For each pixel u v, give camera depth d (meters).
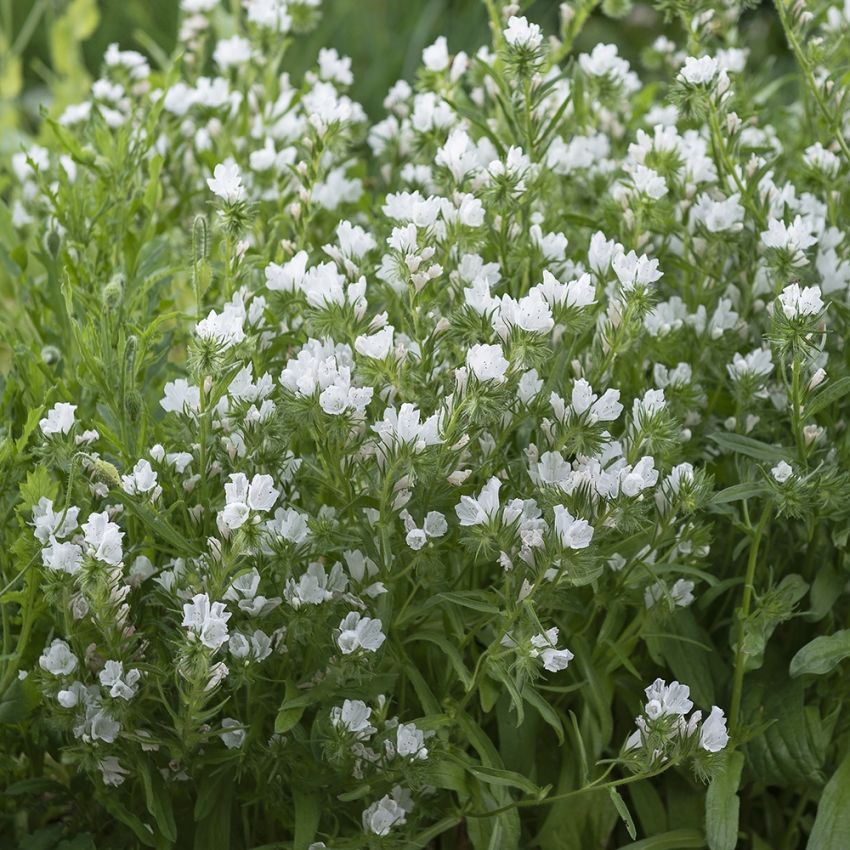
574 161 1.60
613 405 1.38
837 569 1.49
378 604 1.39
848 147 1.58
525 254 1.48
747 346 1.54
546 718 1.39
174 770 1.41
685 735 1.36
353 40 3.05
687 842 1.46
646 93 1.75
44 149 1.76
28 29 2.10
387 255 1.44
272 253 1.61
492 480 1.36
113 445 1.42
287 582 1.38
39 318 1.61
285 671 1.41
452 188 1.49
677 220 1.56
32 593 1.40
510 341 1.36
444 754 1.40
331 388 1.35
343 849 1.40
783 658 1.50
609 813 1.47
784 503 1.40
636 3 3.17
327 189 1.63
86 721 1.38
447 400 1.36
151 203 1.58
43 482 1.39
